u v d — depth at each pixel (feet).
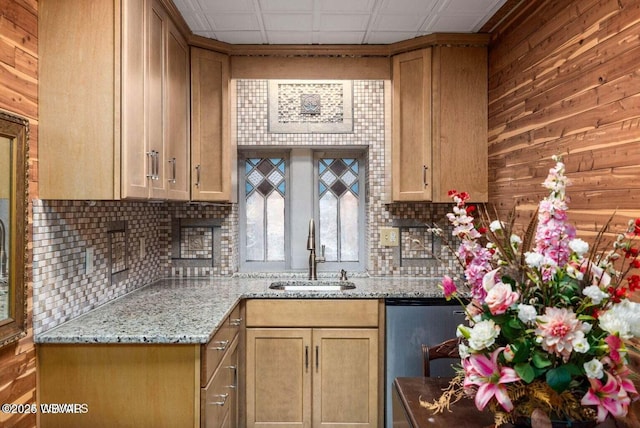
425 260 9.78
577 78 5.80
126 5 5.56
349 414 8.13
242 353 8.09
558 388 3.14
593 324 3.32
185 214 9.68
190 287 8.59
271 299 8.11
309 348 8.11
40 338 5.24
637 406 4.17
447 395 4.16
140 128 5.97
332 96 9.79
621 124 4.94
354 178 10.32
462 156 8.74
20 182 4.91
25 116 5.24
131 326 5.68
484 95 8.76
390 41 8.95
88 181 5.52
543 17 6.68
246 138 9.73
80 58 5.53
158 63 6.68
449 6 7.47
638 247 4.60
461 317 8.09
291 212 10.24
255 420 8.11
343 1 7.28
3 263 4.67
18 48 5.12
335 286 9.30
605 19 5.23
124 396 5.31
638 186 4.67
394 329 8.06
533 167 6.97
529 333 3.33
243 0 7.18
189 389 5.31
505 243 3.72
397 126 9.05
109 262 7.17
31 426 5.17
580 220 5.71
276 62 9.20
